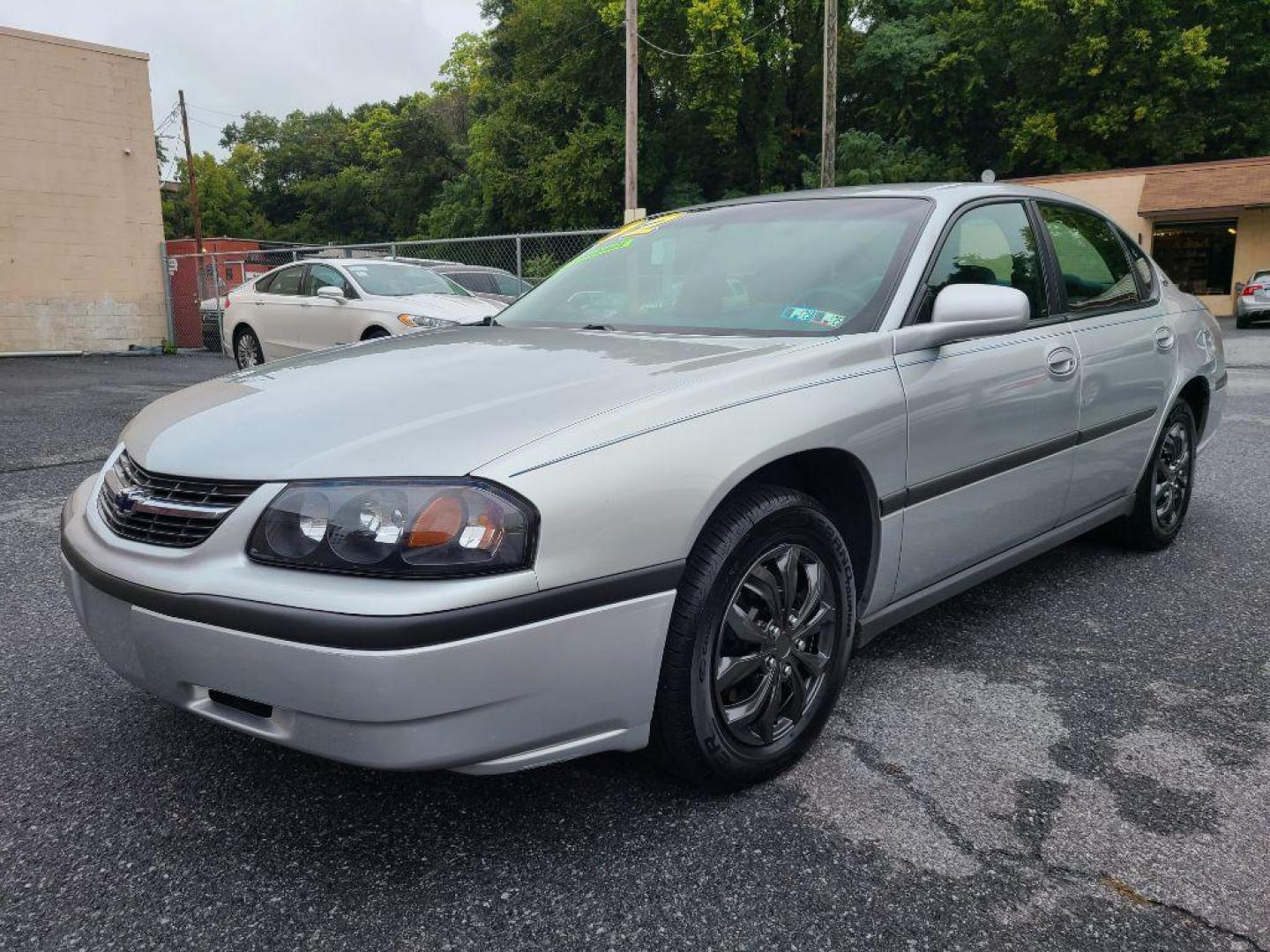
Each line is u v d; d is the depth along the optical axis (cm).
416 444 189
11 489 554
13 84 1591
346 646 169
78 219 1686
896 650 312
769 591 222
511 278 1265
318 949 173
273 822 213
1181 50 3012
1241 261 2631
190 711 197
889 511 251
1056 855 200
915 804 220
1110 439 351
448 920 180
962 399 270
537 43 3719
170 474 203
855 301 269
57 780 232
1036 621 336
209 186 7056
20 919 181
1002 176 3619
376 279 991
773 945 174
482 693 176
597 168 3350
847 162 3378
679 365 231
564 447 188
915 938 175
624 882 191
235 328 1126
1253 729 256
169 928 179
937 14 3581
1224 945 173
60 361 1567
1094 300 357
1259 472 579
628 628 192
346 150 7644
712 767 214
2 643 321
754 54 3059
